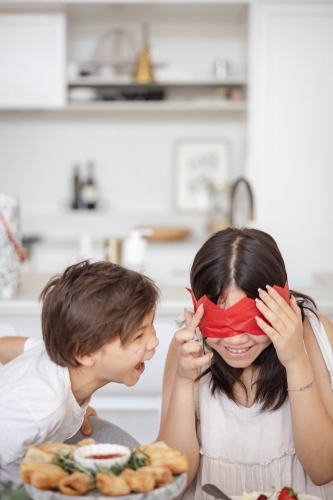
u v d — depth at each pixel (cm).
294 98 377
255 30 374
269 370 114
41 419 92
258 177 380
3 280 201
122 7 393
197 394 120
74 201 434
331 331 121
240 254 103
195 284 106
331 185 379
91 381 101
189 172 436
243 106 403
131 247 276
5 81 399
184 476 77
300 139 378
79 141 441
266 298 100
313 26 374
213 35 434
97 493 73
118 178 443
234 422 117
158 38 434
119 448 81
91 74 414
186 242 405
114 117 439
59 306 94
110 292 93
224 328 101
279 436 116
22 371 97
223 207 415
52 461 77
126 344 94
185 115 439
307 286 234
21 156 441
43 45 397
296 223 380
